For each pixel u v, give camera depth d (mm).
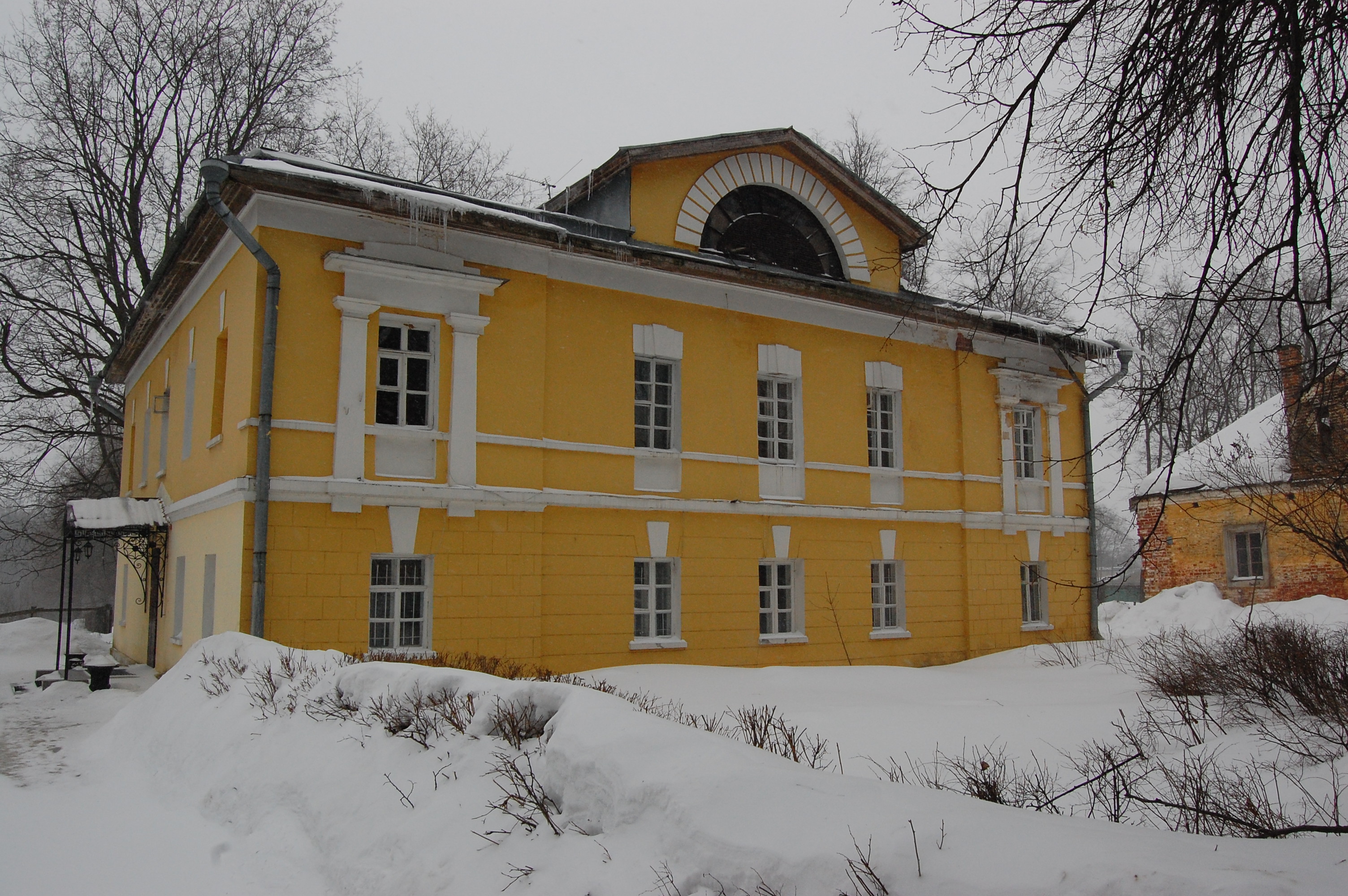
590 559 15188
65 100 26812
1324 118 4812
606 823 4312
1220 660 10203
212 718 8492
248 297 13180
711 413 16828
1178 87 4973
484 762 5340
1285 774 6824
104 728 10758
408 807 5371
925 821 3615
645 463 16016
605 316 15773
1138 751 7922
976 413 20609
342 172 14164
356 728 6703
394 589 13477
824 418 18297
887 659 18562
